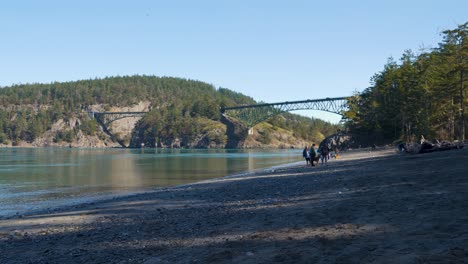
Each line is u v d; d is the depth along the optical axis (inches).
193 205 732.0
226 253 326.0
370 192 596.4
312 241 331.9
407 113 3250.5
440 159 1110.4
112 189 1352.1
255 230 414.9
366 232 339.9
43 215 751.1
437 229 318.3
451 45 2657.5
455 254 250.1
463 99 2620.6
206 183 1323.8
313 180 978.7
